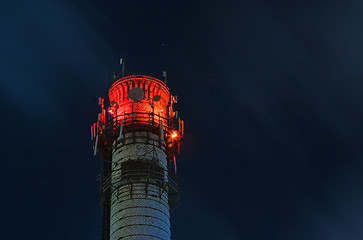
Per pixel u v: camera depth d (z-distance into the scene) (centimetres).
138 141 5744
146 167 5491
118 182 5366
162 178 5466
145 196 5228
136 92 6088
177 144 6134
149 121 5947
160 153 5756
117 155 5719
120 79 6450
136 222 5025
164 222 5169
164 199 5369
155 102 6266
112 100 6462
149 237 4947
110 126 6044
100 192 5484
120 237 4966
